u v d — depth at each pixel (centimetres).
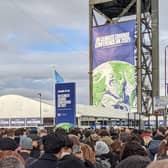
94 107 5816
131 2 8056
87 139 1465
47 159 676
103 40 7906
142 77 7862
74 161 665
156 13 8094
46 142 687
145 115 5984
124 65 7644
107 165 1049
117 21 8181
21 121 5381
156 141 1212
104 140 1402
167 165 307
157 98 4550
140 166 411
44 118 5375
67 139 730
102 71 7856
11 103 5619
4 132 1722
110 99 7700
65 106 2648
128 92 7562
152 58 8031
